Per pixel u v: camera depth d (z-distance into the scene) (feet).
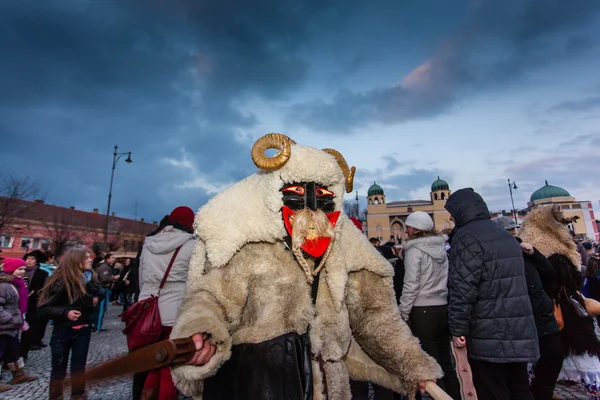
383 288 5.65
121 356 3.69
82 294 11.28
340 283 5.19
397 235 188.65
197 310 4.26
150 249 9.55
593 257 16.08
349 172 6.32
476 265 7.82
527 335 7.52
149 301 9.06
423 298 10.89
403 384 5.28
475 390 7.82
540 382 9.30
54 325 11.09
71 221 106.73
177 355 3.53
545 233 10.64
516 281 7.76
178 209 10.87
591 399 10.80
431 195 192.85
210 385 4.60
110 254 31.94
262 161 5.19
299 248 4.97
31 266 20.12
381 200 202.49
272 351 4.54
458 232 8.39
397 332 5.42
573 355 10.47
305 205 5.24
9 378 15.48
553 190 183.32
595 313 10.20
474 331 7.80
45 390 13.62
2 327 13.87
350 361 5.91
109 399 11.66
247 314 4.83
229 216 5.08
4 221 69.36
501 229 8.28
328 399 4.87
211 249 4.87
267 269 4.93
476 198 8.75
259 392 4.38
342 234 5.65
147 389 8.56
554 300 10.31
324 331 5.04
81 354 11.09
